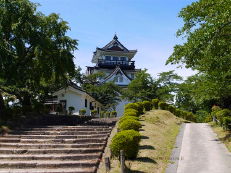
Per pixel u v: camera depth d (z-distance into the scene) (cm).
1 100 2205
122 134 1218
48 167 1221
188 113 3891
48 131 1742
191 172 1167
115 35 5931
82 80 4988
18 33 2217
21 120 2117
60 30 2480
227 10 1074
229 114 2505
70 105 3891
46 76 2503
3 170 1191
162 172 1141
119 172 1069
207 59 1387
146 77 4494
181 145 1720
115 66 5684
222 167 1244
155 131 2019
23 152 1397
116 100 4709
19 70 2308
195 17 1341
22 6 2244
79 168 1202
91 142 1530
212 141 1886
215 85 1909
